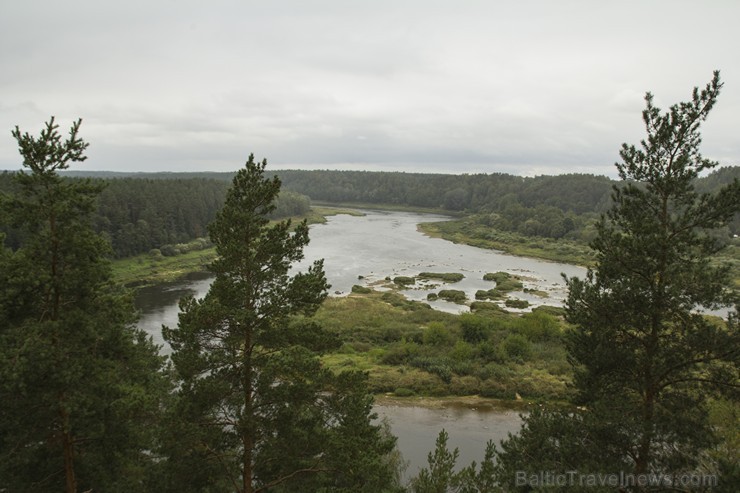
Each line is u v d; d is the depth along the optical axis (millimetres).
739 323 13188
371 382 41250
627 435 13469
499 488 14438
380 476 13148
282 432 13531
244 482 13523
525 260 113188
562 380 41688
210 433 12992
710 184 146500
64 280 13422
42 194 13727
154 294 75062
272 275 14258
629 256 14266
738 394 13078
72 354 13703
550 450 14648
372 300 70625
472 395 40562
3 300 13195
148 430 14984
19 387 12203
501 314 64250
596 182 194375
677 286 13266
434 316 61250
